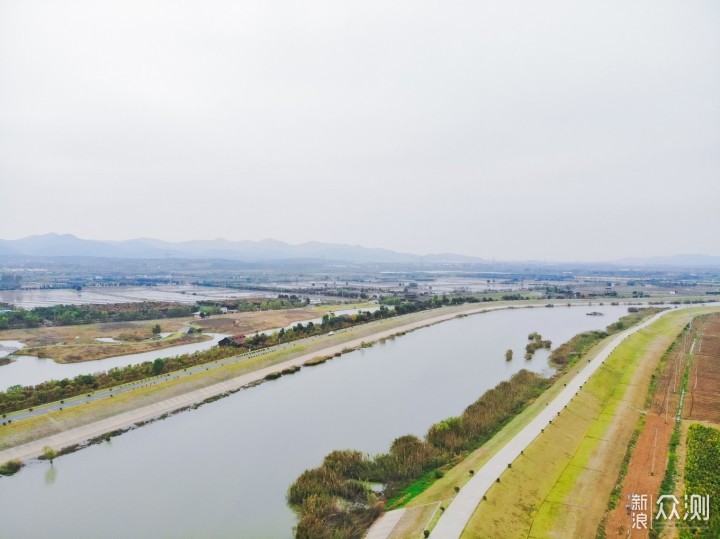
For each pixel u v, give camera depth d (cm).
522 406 6569
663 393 7019
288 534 3781
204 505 4209
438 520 3525
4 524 3925
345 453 4916
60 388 6775
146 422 6228
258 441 5628
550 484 4244
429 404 6956
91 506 4209
